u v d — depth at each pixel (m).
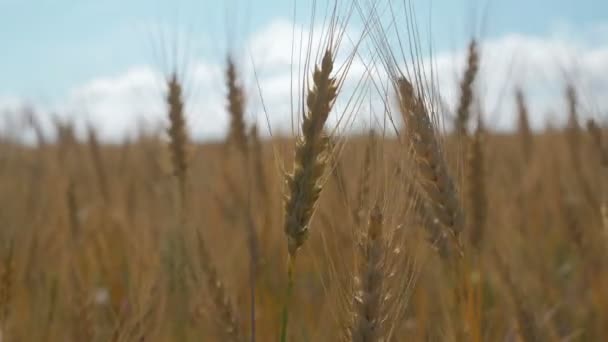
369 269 0.66
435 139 0.71
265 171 0.97
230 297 0.82
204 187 1.03
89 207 1.17
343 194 0.69
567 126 1.12
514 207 1.14
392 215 0.67
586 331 0.96
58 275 0.94
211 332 0.86
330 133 0.67
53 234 1.04
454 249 0.75
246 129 0.95
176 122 0.91
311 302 0.97
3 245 0.87
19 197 1.11
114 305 0.88
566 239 1.10
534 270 1.02
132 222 1.05
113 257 1.00
